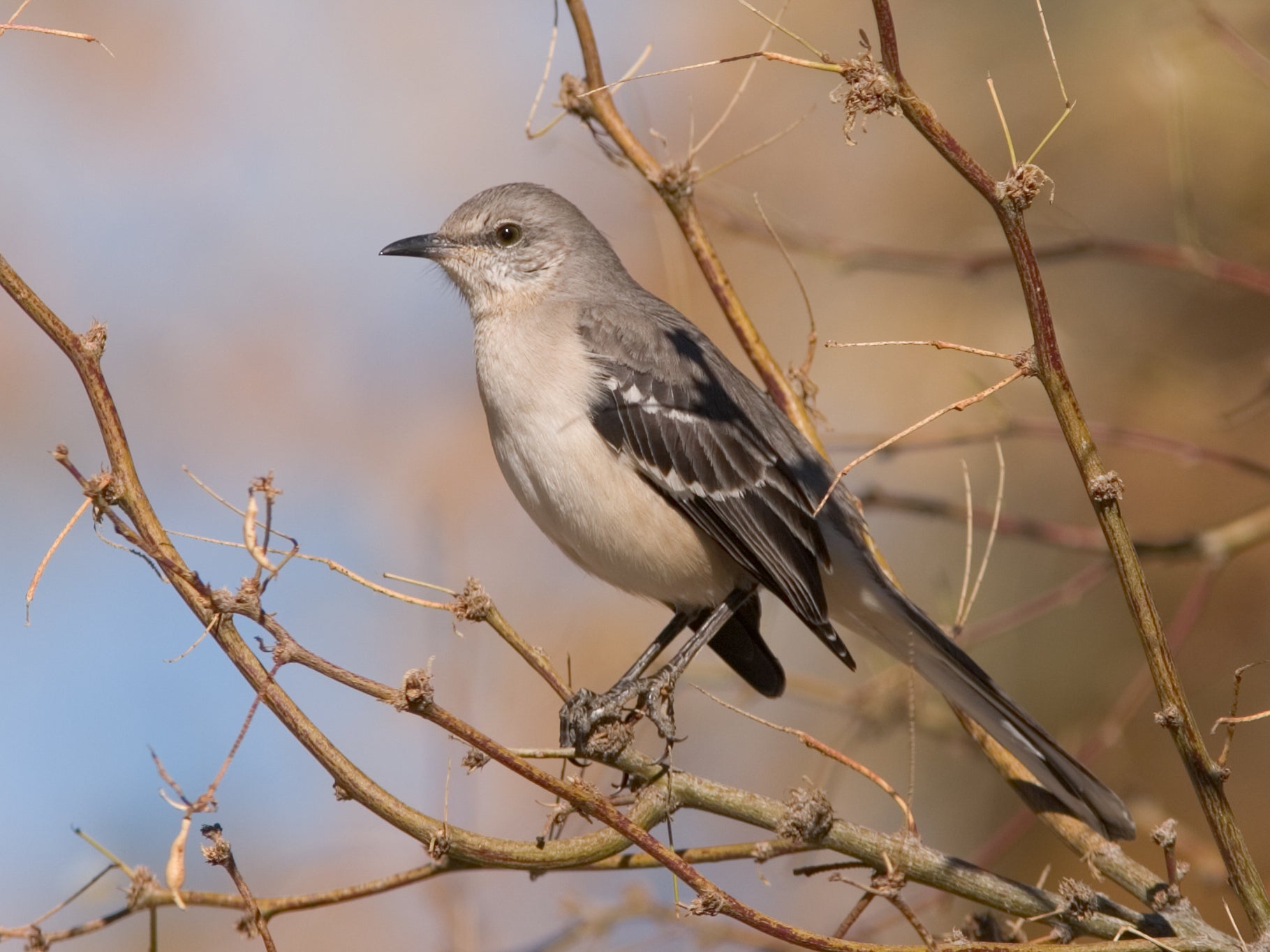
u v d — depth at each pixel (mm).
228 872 5383
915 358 13055
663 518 8867
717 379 9172
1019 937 6211
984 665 12250
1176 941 5707
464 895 9133
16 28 5004
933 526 12867
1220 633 11578
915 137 13664
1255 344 11984
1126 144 12344
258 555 5004
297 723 5438
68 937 5664
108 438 5094
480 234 9641
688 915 5281
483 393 9328
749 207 12125
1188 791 11203
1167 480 11969
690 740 12188
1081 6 12758
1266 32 11008
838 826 6105
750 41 14133
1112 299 12398
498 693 11805
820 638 8750
